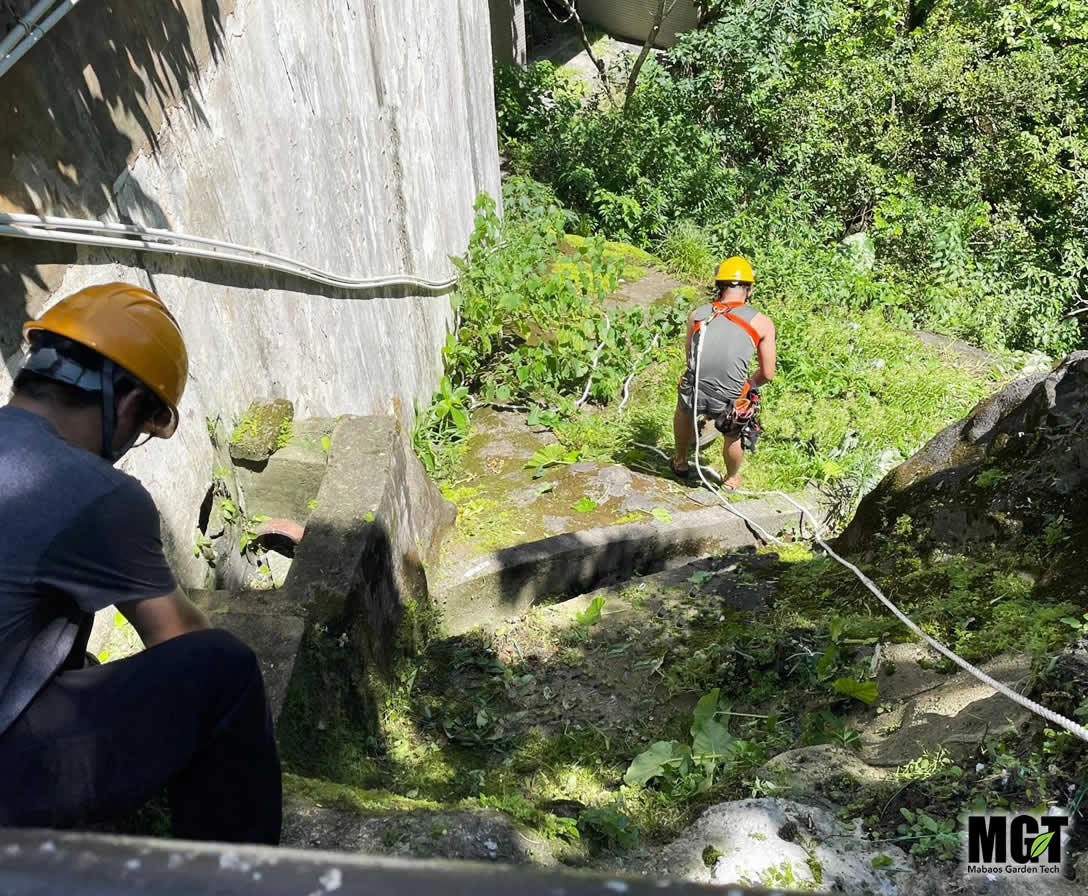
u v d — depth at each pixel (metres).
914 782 2.36
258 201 4.14
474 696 3.88
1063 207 15.32
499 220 9.53
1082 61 16.61
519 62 19.25
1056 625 2.93
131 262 3.08
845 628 3.48
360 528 3.60
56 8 2.54
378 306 5.99
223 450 3.79
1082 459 3.57
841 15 18.06
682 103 16.20
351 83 5.45
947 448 4.43
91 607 1.46
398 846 2.13
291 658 2.80
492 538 5.41
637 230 13.21
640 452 7.00
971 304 11.95
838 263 11.29
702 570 4.73
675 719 3.48
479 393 8.08
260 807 1.68
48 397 1.55
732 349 5.99
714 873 2.11
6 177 2.44
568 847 2.31
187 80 3.52
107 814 1.55
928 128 16.39
